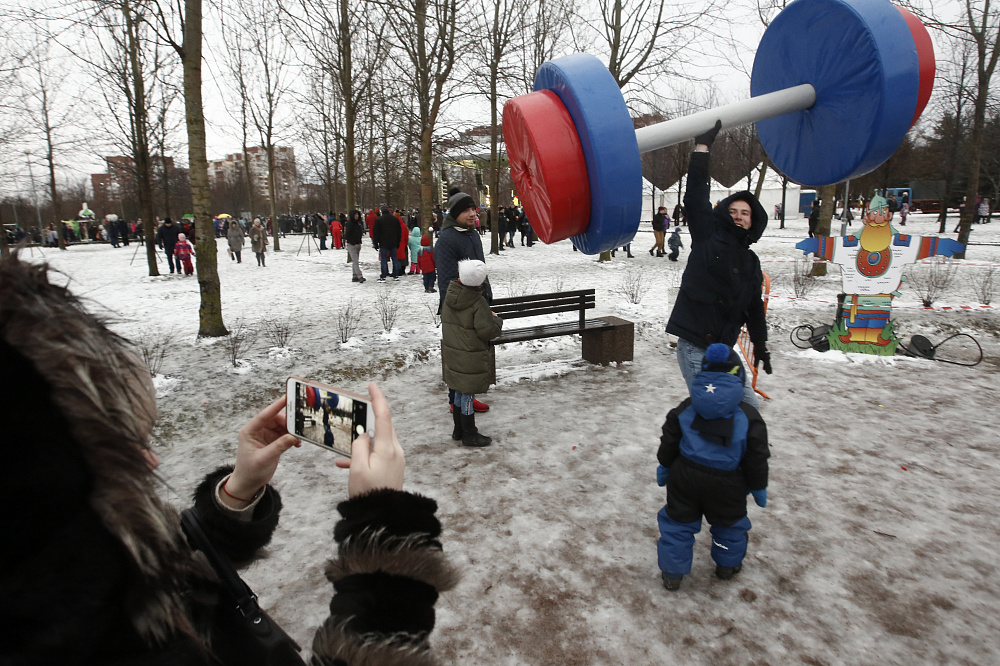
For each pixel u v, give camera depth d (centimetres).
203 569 81
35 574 45
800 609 289
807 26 215
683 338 345
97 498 49
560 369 698
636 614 288
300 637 279
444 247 585
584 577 317
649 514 379
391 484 91
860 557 328
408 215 2853
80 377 49
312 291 1302
